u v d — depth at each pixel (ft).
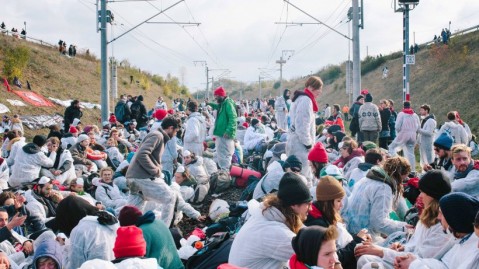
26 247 19.83
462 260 13.03
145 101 174.81
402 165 18.74
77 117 62.80
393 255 15.28
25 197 25.12
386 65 182.80
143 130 63.26
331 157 37.76
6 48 126.52
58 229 18.80
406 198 21.79
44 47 163.43
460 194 13.15
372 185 18.49
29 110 105.70
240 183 38.04
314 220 15.37
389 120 53.21
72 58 162.61
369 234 18.13
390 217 19.77
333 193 15.39
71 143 45.03
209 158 41.96
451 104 105.60
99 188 30.22
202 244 20.16
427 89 125.18
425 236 14.97
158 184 25.44
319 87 28.94
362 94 53.67
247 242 13.83
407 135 44.78
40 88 123.54
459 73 115.75
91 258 16.44
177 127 26.32
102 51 69.97
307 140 28.58
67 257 17.90
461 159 20.53
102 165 40.29
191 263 18.70
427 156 46.32
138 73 207.21
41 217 24.26
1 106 99.96
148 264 13.05
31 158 32.14
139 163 25.23
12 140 39.32
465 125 46.44
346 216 19.02
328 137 45.16
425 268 13.35
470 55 119.55
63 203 18.26
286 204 13.80
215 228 23.67
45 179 25.44
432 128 45.83
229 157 40.75
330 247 11.33
